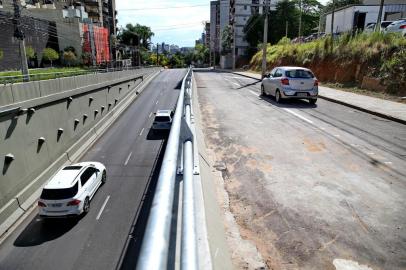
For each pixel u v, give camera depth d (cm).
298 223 363
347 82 2003
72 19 6969
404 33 1903
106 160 1980
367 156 614
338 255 304
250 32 8288
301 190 457
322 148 672
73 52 6938
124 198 1466
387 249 313
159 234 90
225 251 296
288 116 1045
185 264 106
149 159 1969
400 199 425
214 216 354
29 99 1575
